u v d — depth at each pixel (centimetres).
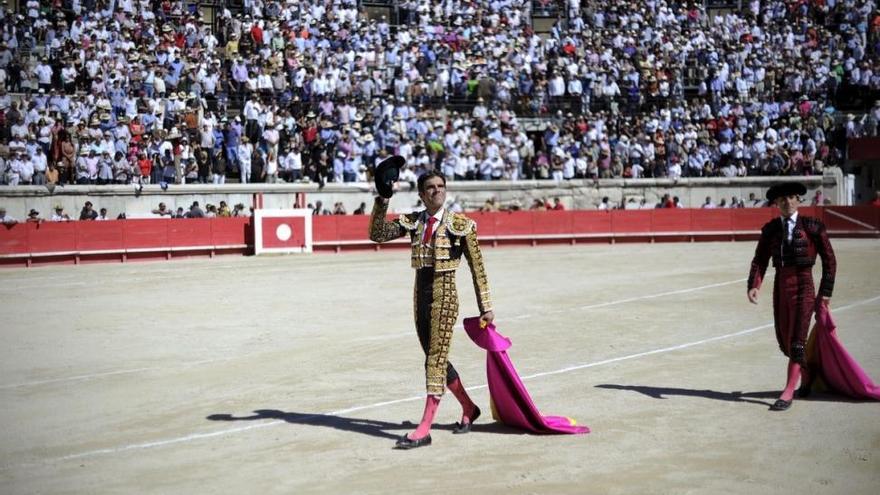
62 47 3625
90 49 3588
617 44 4522
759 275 1163
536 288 2402
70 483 888
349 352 1555
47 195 3294
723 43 4641
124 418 1147
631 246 3825
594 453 936
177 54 3738
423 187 998
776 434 995
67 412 1184
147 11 3903
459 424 1037
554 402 1166
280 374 1391
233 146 3647
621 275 2680
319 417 1120
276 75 3862
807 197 4241
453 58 4259
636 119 4272
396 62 4153
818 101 4453
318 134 3766
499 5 4622
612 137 4203
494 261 3206
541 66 4331
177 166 3512
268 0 4150
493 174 4003
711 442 970
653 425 1042
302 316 1980
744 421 1052
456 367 1415
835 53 4588
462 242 999
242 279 2705
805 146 4294
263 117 3728
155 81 3628
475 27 4450
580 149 4147
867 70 4478
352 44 4144
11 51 3522
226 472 907
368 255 3512
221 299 2266
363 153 3850
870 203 4075
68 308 2138
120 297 2325
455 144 3966
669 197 4147
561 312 1973
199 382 1349
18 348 1645
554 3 4716
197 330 1817
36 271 3008
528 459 920
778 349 1505
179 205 3525
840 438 975
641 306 2039
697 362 1413
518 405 1020
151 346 1655
